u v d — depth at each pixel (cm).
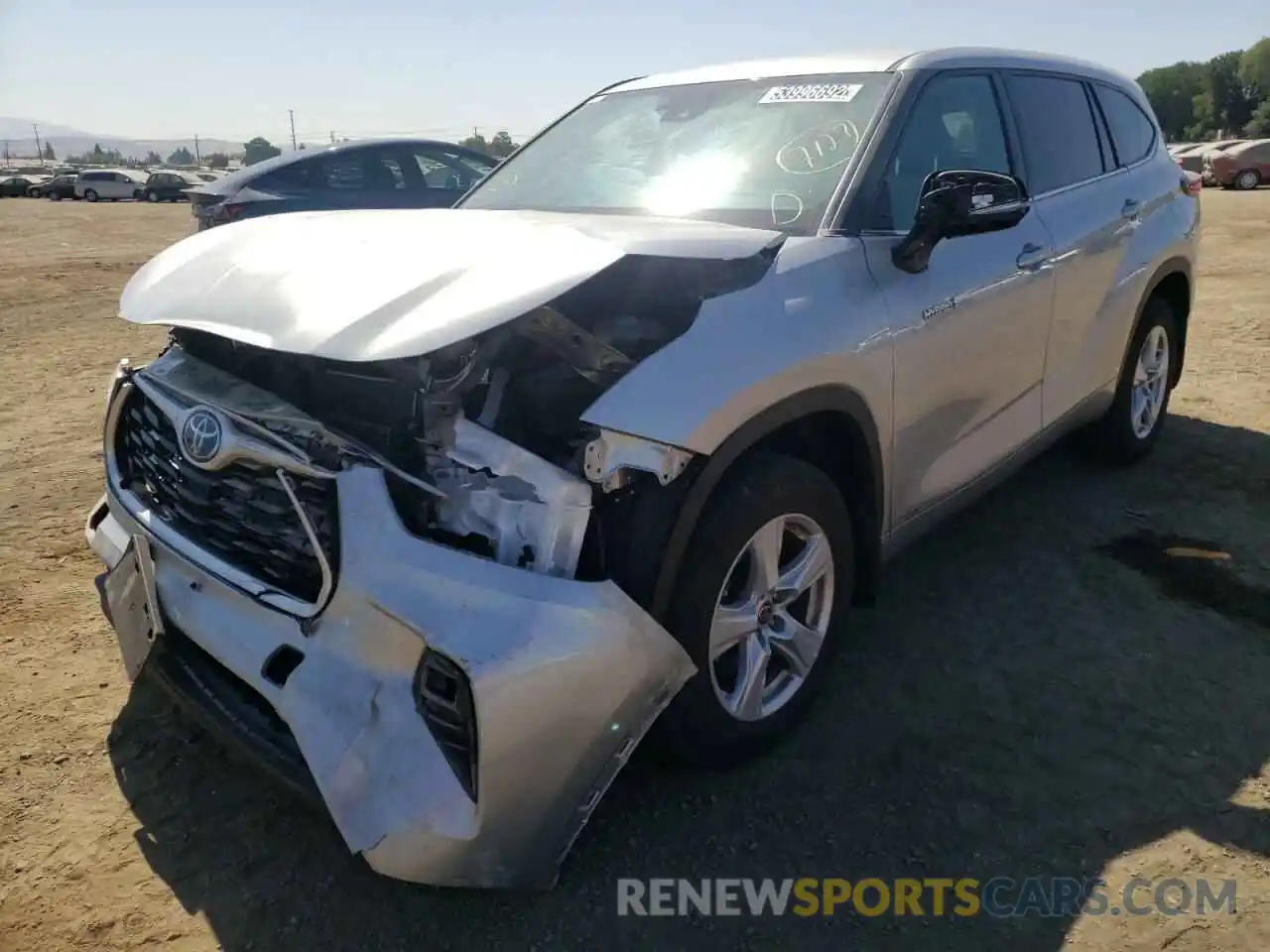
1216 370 662
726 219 298
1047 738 280
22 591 372
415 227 265
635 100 381
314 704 210
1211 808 252
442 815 195
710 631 239
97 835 249
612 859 239
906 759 272
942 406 306
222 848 245
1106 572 376
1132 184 433
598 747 208
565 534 212
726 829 247
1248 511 429
